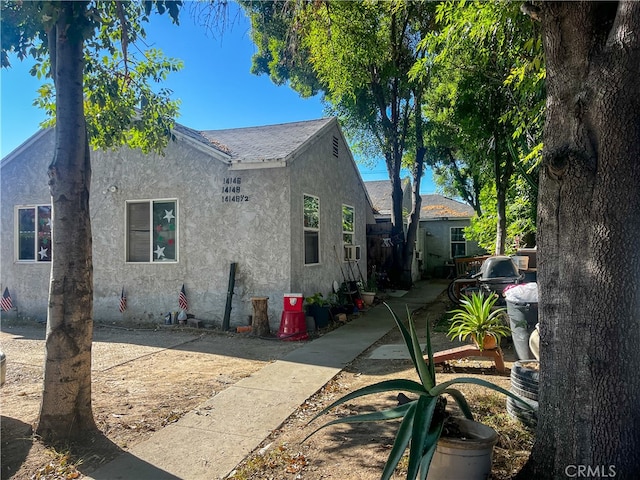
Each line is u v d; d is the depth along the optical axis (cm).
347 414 472
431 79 1324
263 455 383
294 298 873
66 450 389
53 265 417
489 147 1243
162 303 993
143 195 1012
